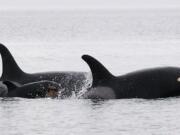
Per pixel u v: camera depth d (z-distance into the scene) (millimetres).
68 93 89188
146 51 194625
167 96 85000
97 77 87250
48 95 87438
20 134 64438
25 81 94000
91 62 87125
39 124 69375
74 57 172625
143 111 75625
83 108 78625
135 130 65688
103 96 85500
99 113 75000
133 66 143625
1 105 81750
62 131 65625
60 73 93750
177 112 74562
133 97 85000
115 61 158625
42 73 94688
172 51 191750
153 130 65562
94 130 66062
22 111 77188
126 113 74688
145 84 85500
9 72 95250
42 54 187000
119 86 86000
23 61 161750
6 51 95500
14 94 88625
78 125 68500
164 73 86062
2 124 69625
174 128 66312
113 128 66750
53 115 74375
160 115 73062
